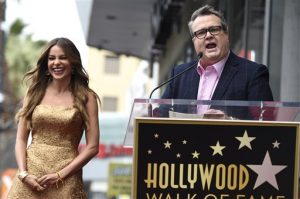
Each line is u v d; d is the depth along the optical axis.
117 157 36.94
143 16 26.86
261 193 5.50
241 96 6.60
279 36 12.86
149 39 31.56
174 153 5.50
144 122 5.51
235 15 16.55
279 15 12.90
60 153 6.91
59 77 7.07
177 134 5.50
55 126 6.92
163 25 25.44
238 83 6.64
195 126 5.50
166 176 5.49
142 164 5.50
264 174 5.49
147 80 48.34
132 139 5.65
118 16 27.09
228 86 6.66
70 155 6.94
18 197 6.82
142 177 5.50
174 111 5.57
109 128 37.44
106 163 36.59
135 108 5.59
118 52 35.88
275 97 12.80
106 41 33.31
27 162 6.91
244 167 5.48
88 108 7.09
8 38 60.91
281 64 12.70
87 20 28.28
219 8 17.78
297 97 12.41
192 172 5.48
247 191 5.49
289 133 5.50
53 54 7.08
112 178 27.81
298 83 12.45
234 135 5.50
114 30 30.28
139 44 33.41
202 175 5.48
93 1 24.42
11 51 60.28
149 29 29.55
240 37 15.85
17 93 54.91
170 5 21.81
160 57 32.56
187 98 6.86
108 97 78.56
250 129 5.50
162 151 5.50
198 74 6.90
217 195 5.48
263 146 5.50
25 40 61.66
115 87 78.69
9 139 49.41
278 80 12.77
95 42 33.81
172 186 5.48
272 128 5.50
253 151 5.50
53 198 6.79
